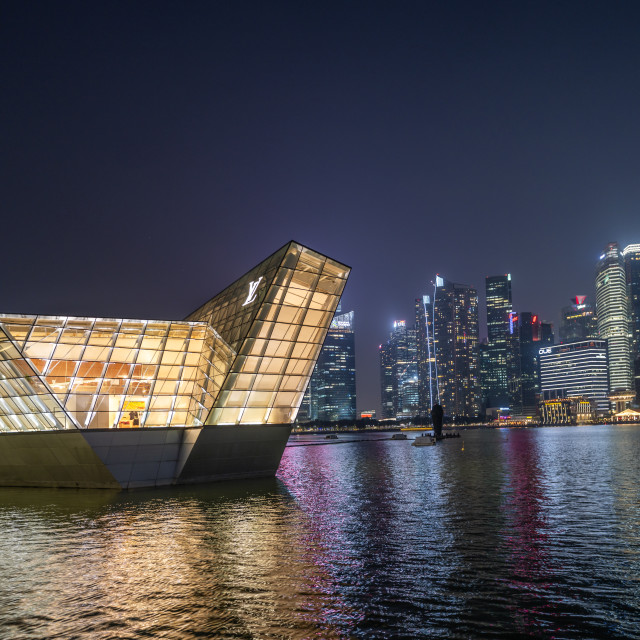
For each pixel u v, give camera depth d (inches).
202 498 1749.5
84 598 776.3
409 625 684.1
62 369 1926.7
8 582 855.7
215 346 2105.1
